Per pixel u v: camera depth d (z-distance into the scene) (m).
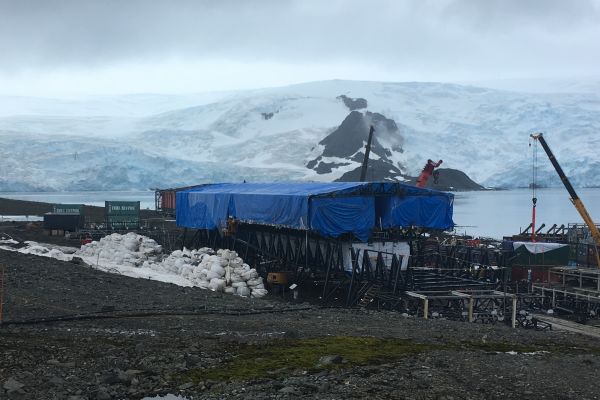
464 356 15.39
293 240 42.78
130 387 11.68
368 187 38.56
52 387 11.26
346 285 37.38
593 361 15.59
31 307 20.31
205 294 28.56
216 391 11.58
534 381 13.01
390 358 14.84
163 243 62.72
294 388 11.67
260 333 17.89
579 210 61.38
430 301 33.28
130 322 18.75
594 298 40.72
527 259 50.25
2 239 55.06
